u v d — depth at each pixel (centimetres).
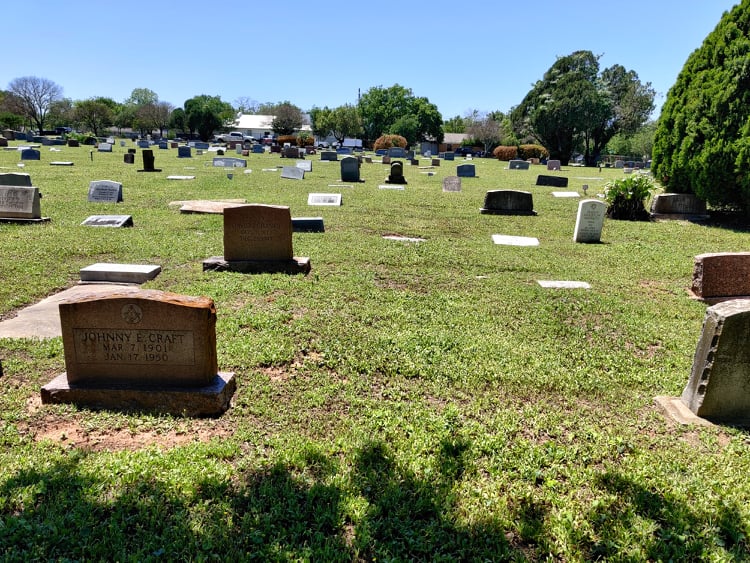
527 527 304
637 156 7706
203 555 277
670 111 1509
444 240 1134
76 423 403
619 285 836
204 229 1181
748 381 426
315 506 319
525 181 2784
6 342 547
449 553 287
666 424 430
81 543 281
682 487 344
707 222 1430
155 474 338
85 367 430
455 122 12044
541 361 537
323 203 1617
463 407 445
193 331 415
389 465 358
